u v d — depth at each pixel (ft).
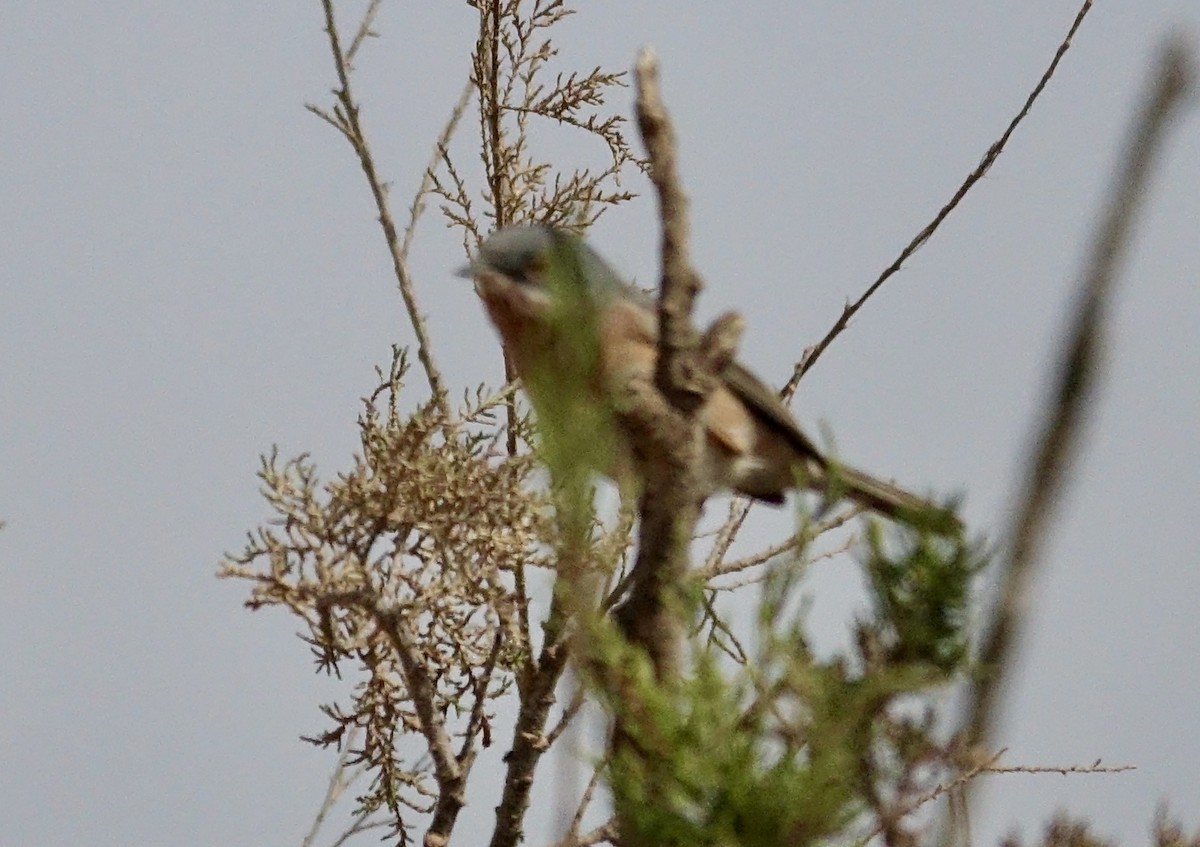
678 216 20.20
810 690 15.37
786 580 16.17
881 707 15.20
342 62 36.65
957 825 13.78
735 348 19.69
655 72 20.48
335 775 33.50
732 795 15.33
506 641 33.53
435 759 32.27
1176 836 20.57
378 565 31.68
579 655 17.21
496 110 40.22
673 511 19.11
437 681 33.73
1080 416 9.64
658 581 19.02
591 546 17.75
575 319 18.22
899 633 15.19
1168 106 9.27
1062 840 18.79
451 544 31.58
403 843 34.22
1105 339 9.53
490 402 34.42
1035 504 9.84
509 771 32.91
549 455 17.76
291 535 31.22
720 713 15.99
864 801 15.10
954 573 15.06
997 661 10.32
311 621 31.99
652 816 15.72
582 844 29.25
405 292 35.55
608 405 18.34
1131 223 9.41
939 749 14.87
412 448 31.37
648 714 16.21
